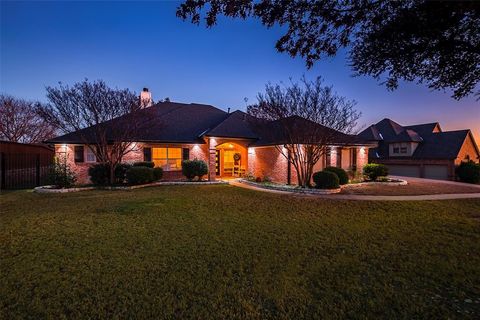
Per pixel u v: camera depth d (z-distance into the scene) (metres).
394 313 3.01
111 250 4.89
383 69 3.47
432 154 25.56
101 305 3.12
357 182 16.06
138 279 3.77
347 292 3.46
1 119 26.08
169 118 20.33
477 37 2.73
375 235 5.92
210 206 9.09
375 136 29.55
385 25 2.93
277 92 12.82
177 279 3.78
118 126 14.03
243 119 20.62
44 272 3.98
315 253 4.83
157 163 18.38
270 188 13.73
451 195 11.70
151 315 2.95
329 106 12.64
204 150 19.34
